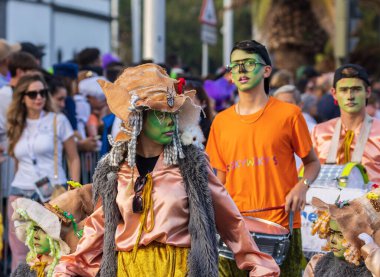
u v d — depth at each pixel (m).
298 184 7.78
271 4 22.72
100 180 6.03
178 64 16.25
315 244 8.54
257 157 7.80
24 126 10.19
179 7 52.00
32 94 10.06
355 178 8.66
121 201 5.93
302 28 22.55
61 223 7.10
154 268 5.84
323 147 9.49
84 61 13.81
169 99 5.80
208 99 10.01
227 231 6.17
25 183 10.15
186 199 5.89
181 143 5.96
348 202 7.01
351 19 16.19
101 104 12.55
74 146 10.39
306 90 15.09
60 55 34.22
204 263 5.79
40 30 32.78
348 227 6.84
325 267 7.27
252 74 7.82
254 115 7.84
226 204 6.04
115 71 12.75
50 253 7.02
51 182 10.16
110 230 5.96
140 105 5.78
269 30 22.78
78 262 6.15
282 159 7.80
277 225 7.57
